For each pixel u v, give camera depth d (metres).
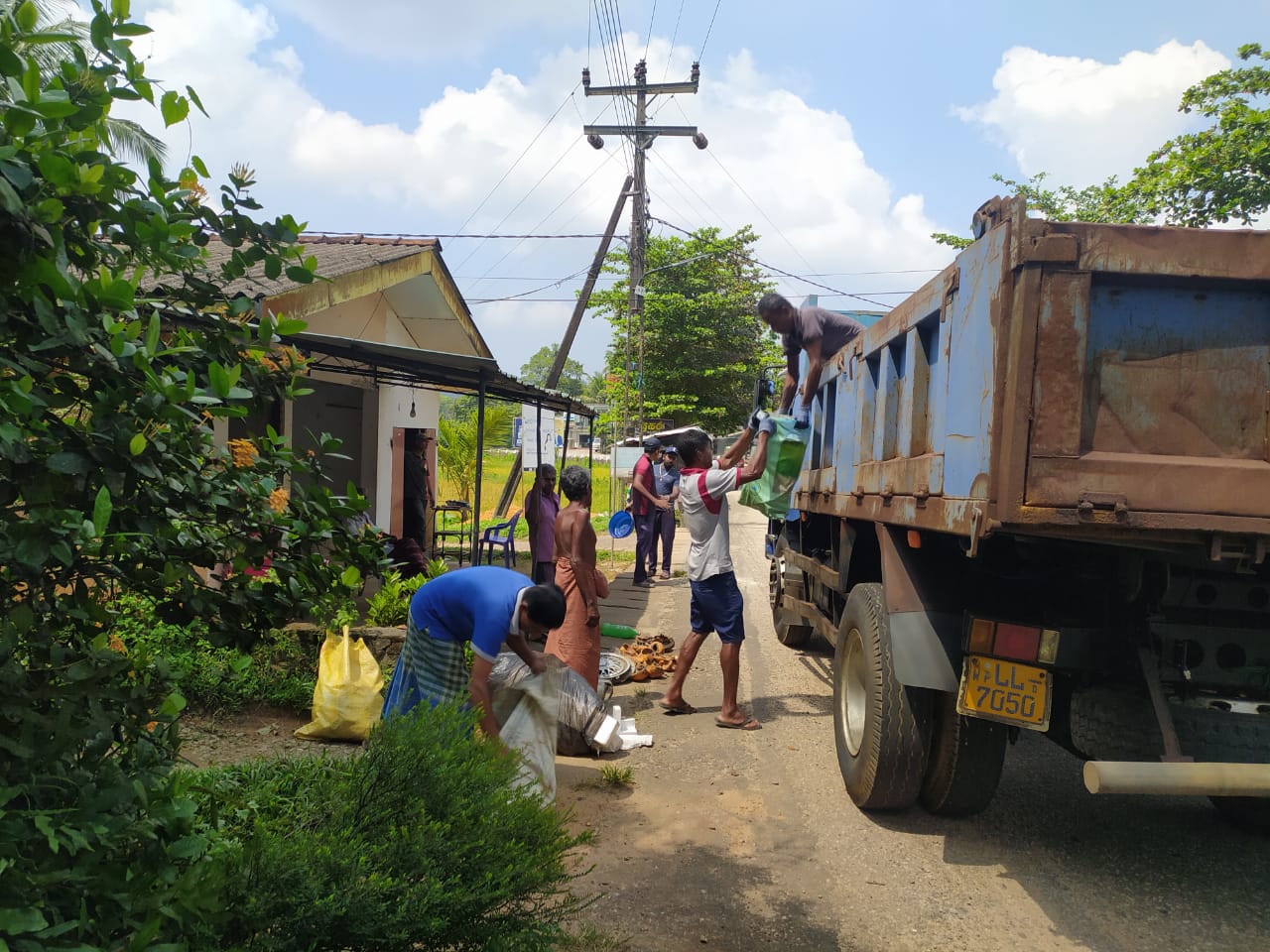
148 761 2.36
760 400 7.22
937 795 4.59
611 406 30.33
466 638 4.03
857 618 4.82
